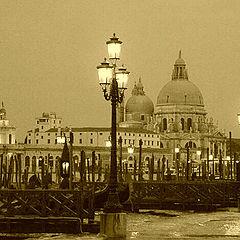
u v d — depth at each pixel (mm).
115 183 87688
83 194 99188
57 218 94688
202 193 146750
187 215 134250
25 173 162875
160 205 145375
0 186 124000
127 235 97188
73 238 90625
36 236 93250
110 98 89688
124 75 88438
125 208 145000
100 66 87312
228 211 142625
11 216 95125
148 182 147375
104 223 87125
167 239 92625
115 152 87938
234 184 151125
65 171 137000
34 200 95375
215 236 96750
